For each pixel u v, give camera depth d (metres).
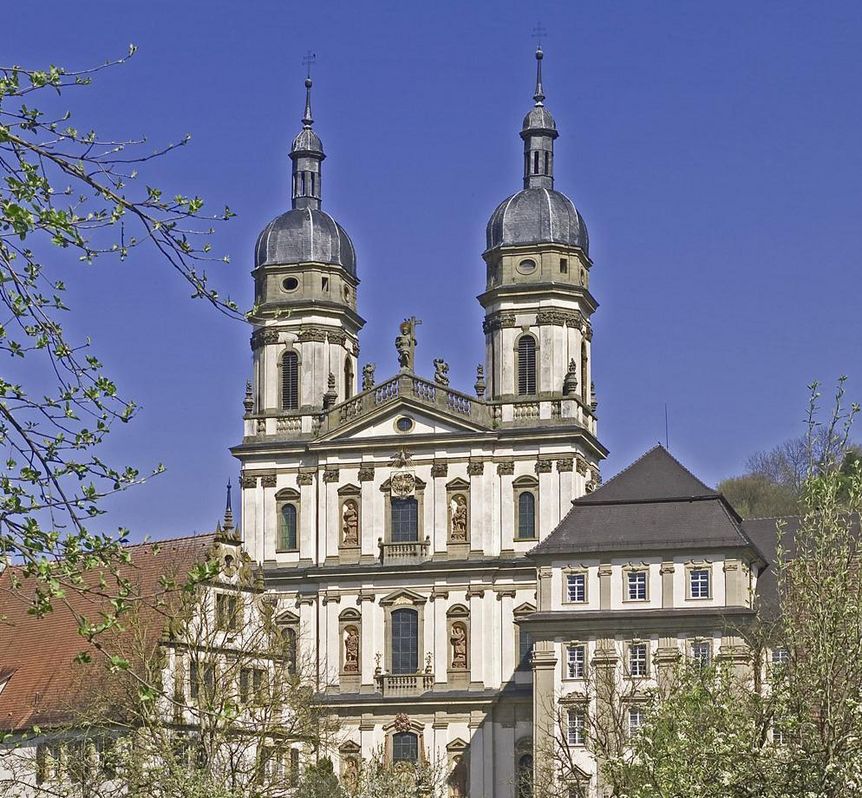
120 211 28.69
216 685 78.31
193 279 28.70
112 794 74.06
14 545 30.14
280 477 134.12
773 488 187.75
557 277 132.50
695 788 51.16
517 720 125.81
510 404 130.62
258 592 106.81
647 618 113.56
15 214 28.28
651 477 118.44
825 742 47.66
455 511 130.25
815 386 49.59
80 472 30.20
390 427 132.50
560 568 116.19
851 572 48.28
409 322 133.50
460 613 128.38
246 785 73.31
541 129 138.25
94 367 29.92
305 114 144.38
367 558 131.00
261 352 137.00
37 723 97.81
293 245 138.25
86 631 31.61
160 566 106.19
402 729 126.88
